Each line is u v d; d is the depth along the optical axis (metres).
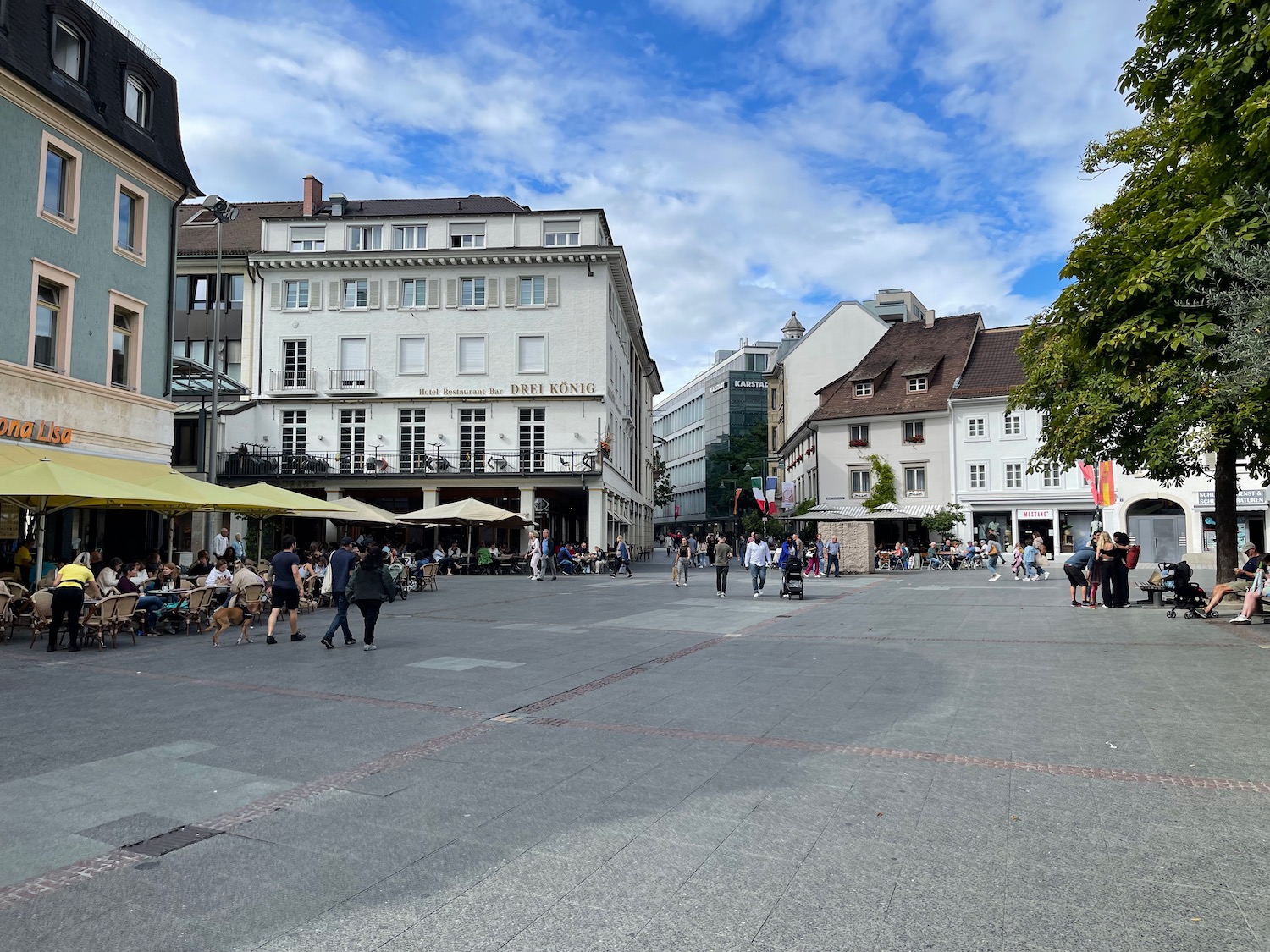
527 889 4.18
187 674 10.70
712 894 4.10
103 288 21.84
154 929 3.78
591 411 44.25
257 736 7.29
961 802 5.41
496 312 44.88
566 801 5.50
